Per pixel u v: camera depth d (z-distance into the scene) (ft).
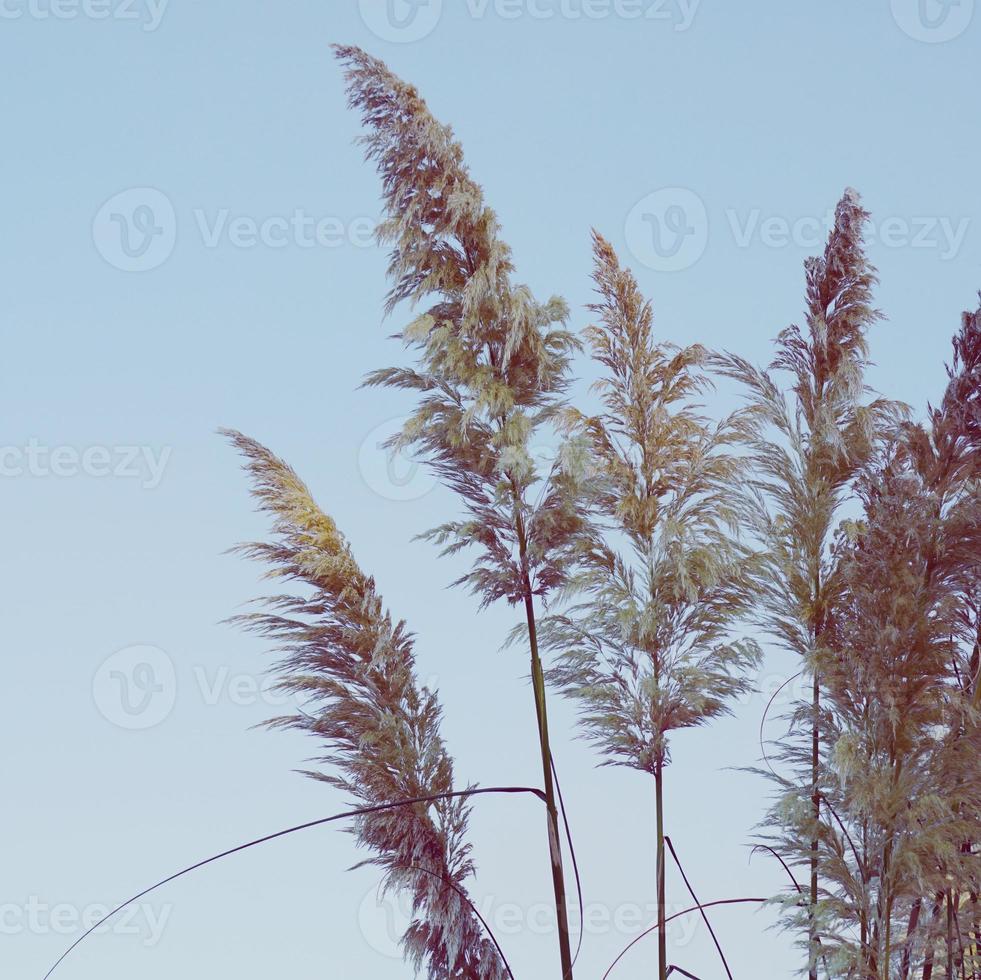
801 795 11.75
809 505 12.03
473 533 11.99
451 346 11.91
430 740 12.28
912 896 11.65
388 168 12.07
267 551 12.33
